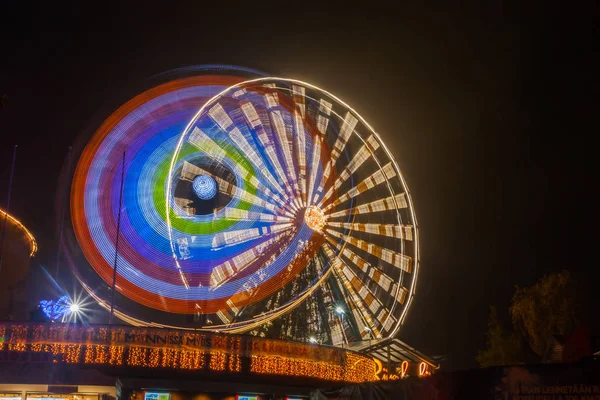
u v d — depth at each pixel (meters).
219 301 34.09
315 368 27.66
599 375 8.22
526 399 9.06
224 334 25.52
